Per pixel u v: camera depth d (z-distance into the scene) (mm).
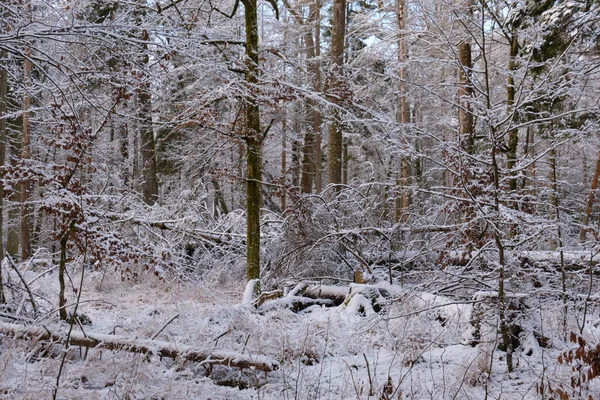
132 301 9172
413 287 6906
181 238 10859
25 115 11930
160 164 18359
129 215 9688
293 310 8297
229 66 8289
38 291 7574
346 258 10828
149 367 4695
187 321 6215
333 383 5262
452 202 8211
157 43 6324
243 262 11117
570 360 4344
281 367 5062
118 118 9141
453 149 7621
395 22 18312
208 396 4648
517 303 5984
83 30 6008
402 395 4887
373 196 10953
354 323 7160
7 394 4168
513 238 6480
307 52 21562
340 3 14461
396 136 8586
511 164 8672
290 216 10312
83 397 4219
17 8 5895
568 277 6781
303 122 18578
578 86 7949
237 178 9906
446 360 5910
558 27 8133
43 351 5047
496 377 5375
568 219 7152
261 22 19828
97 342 5059
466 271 7820
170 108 10727
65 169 6605
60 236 6676
